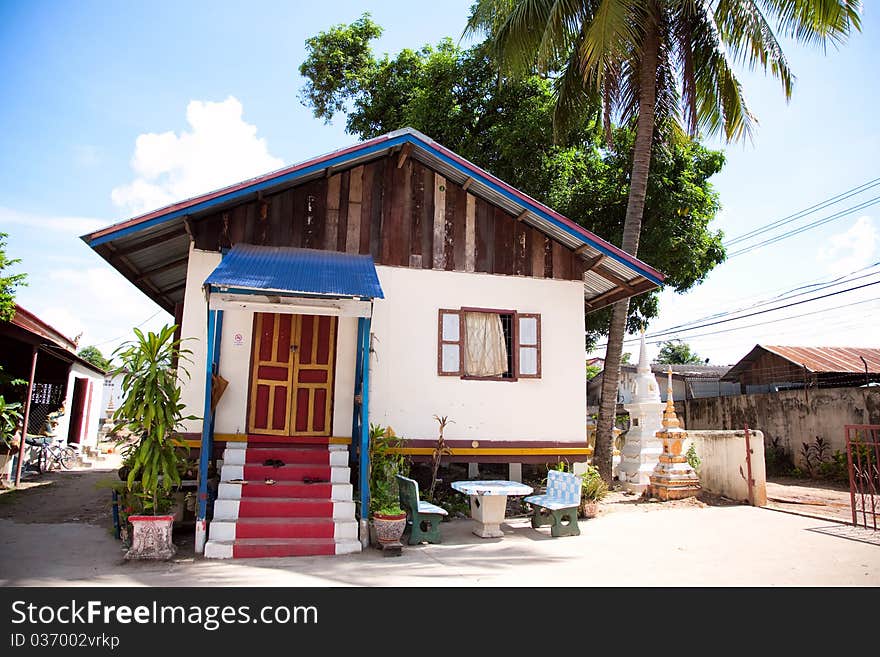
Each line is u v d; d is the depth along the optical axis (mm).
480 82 15945
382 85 18047
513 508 10273
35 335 12328
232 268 7430
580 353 10156
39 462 14219
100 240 7723
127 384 6820
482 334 9828
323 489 7680
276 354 8945
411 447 9211
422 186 9922
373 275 8094
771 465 18094
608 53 10117
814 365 19484
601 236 15836
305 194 9391
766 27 11242
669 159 14852
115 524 7398
